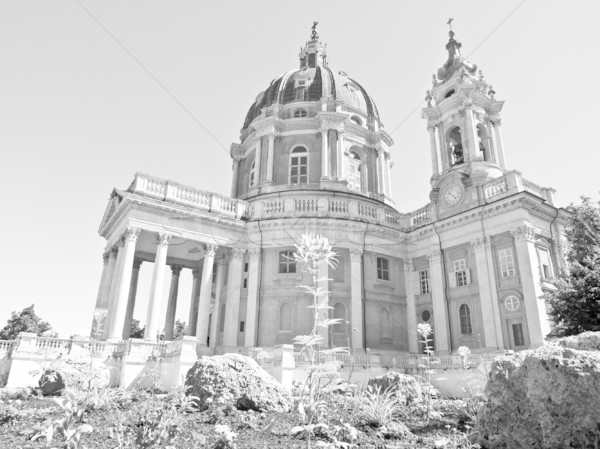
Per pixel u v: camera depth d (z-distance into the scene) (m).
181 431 7.55
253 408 10.80
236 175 42.06
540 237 26.08
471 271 27.55
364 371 22.97
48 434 5.30
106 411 10.10
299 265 29.27
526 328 23.78
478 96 32.75
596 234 20.80
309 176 37.78
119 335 24.05
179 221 27.92
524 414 6.79
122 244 28.20
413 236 31.61
